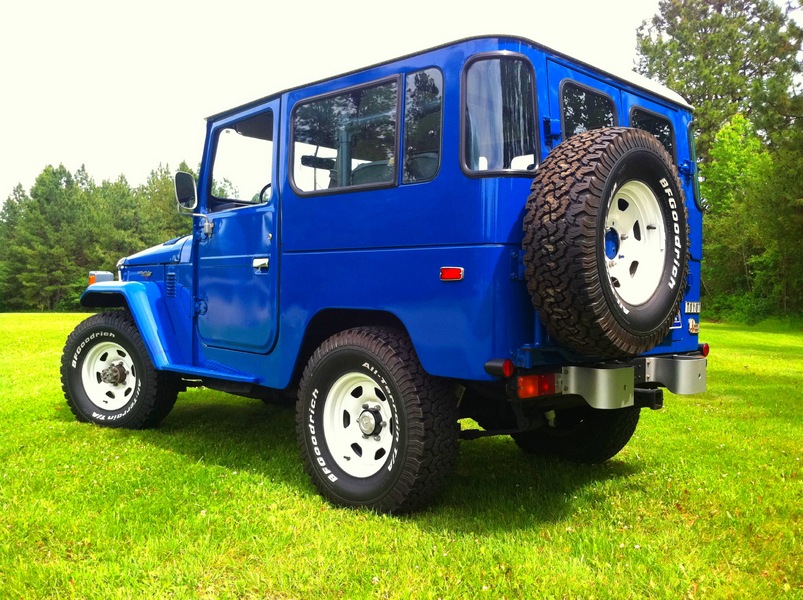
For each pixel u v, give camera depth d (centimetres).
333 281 386
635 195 339
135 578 272
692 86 4159
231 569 286
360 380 375
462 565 289
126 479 401
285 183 419
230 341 463
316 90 408
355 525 334
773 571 294
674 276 347
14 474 405
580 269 292
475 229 321
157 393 523
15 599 255
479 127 328
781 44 1962
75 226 5925
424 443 336
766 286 3075
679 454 495
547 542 321
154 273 546
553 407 392
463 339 323
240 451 479
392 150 362
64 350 570
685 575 286
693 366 352
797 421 625
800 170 2069
